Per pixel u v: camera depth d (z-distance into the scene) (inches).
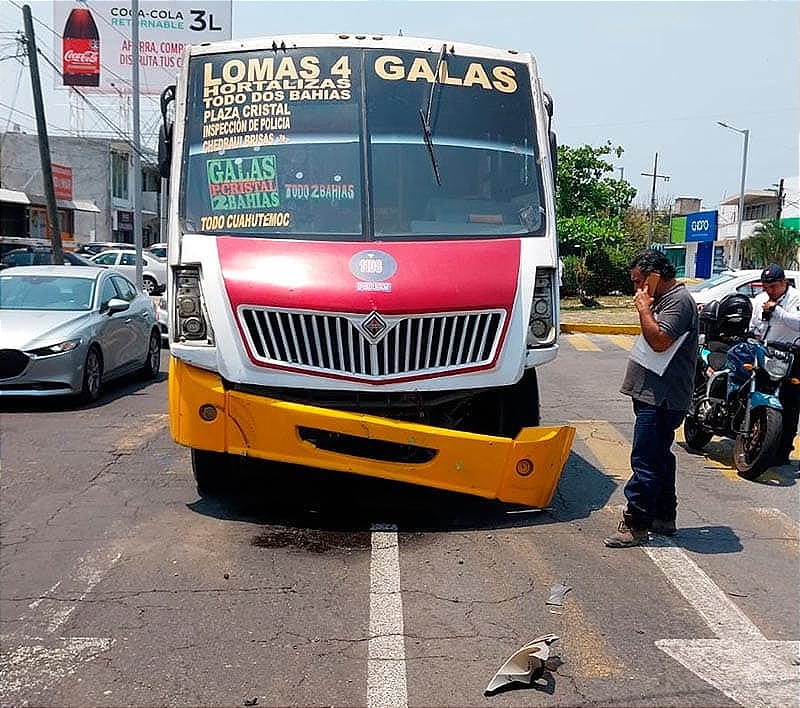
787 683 159.5
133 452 327.3
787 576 212.8
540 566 215.2
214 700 151.6
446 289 225.1
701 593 200.5
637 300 227.0
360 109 257.9
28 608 189.3
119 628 179.3
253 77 261.3
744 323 326.6
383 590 197.9
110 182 2010.3
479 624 181.5
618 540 230.5
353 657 166.7
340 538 233.1
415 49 269.4
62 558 218.5
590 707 150.0
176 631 177.8
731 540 239.1
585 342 749.9
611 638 176.4
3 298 448.8
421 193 251.0
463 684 156.9
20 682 157.8
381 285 223.0
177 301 233.6
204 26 1691.7
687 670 163.6
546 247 245.9
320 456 226.4
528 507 262.2
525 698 152.6
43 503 264.1
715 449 354.9
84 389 418.0
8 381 396.2
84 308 445.4
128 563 214.8
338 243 237.3
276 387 227.9
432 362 225.3
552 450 233.3
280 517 249.9
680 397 227.8
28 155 1877.5
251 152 251.6
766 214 2687.0
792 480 307.4
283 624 180.9
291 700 151.4
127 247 1430.9
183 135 256.1
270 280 224.4
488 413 255.0
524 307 233.1
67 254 1085.8
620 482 298.2
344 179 249.4
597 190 1242.6
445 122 260.4
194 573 208.2
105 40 1692.9
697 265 1934.1
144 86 1699.1
